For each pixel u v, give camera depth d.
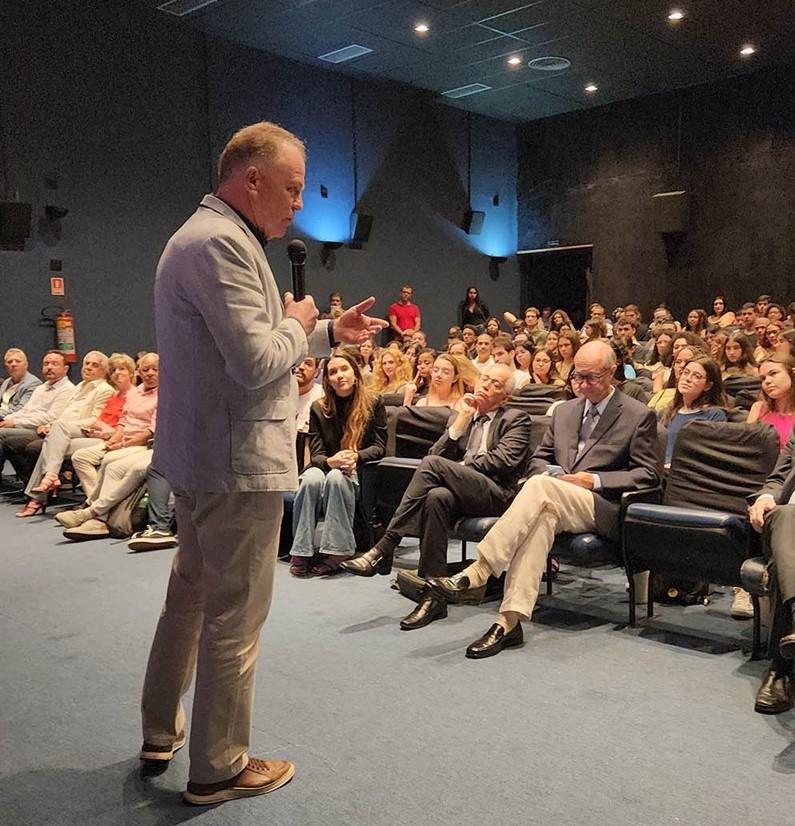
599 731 2.11
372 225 10.05
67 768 1.97
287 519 3.93
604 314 9.81
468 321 11.02
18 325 7.22
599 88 10.05
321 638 2.82
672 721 2.16
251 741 2.08
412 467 3.57
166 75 8.05
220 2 7.51
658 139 10.30
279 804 1.79
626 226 10.69
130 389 4.80
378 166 10.07
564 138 11.25
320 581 3.52
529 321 9.41
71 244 7.51
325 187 9.55
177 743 2.03
